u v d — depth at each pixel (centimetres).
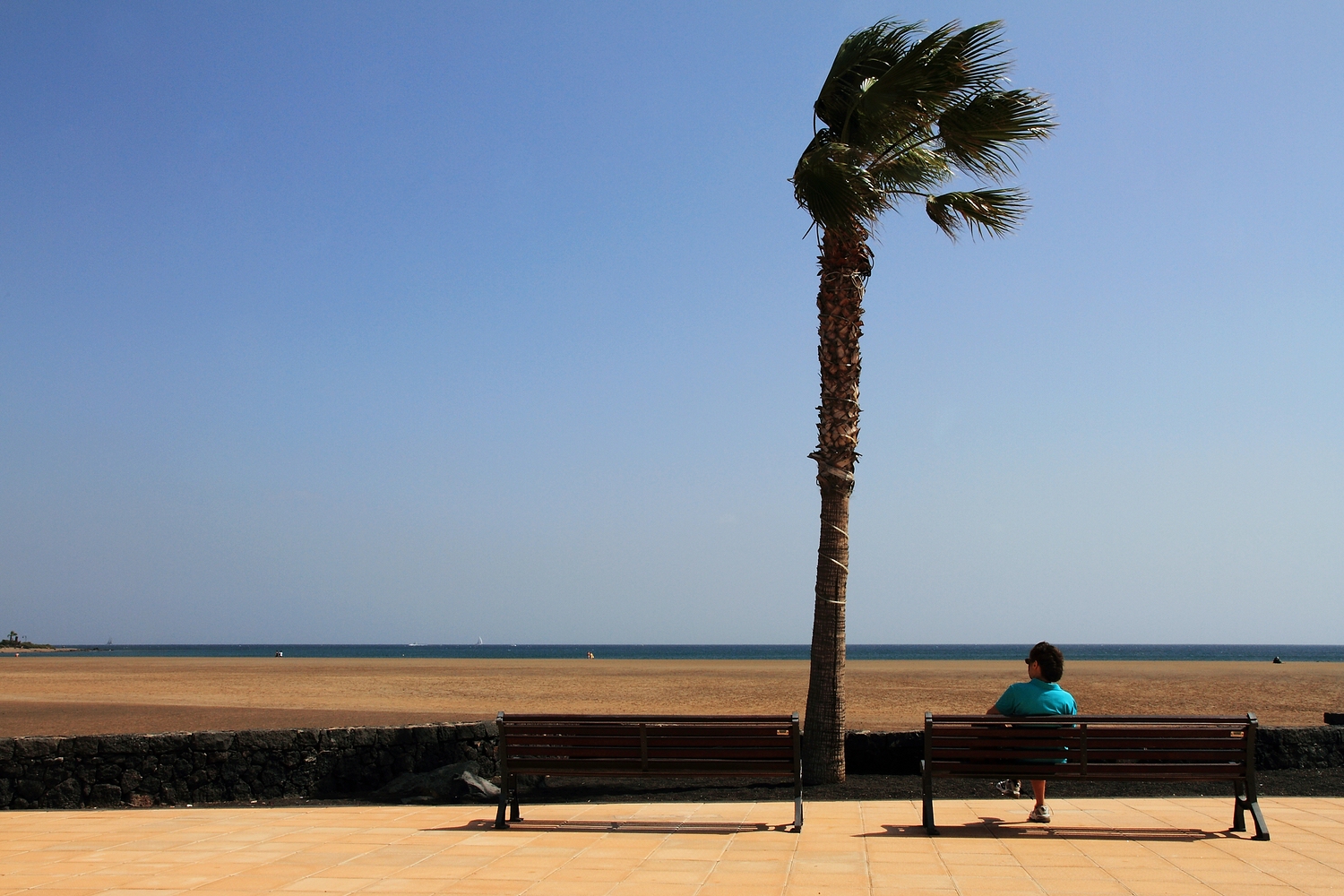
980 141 1015
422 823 768
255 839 702
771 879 563
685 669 5306
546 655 13238
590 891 539
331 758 954
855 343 1006
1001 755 698
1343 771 962
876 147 1036
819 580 979
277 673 4691
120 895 535
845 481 984
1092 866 589
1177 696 2942
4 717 2111
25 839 707
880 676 4147
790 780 959
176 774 914
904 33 1001
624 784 954
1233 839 670
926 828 704
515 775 772
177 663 6569
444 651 18488
